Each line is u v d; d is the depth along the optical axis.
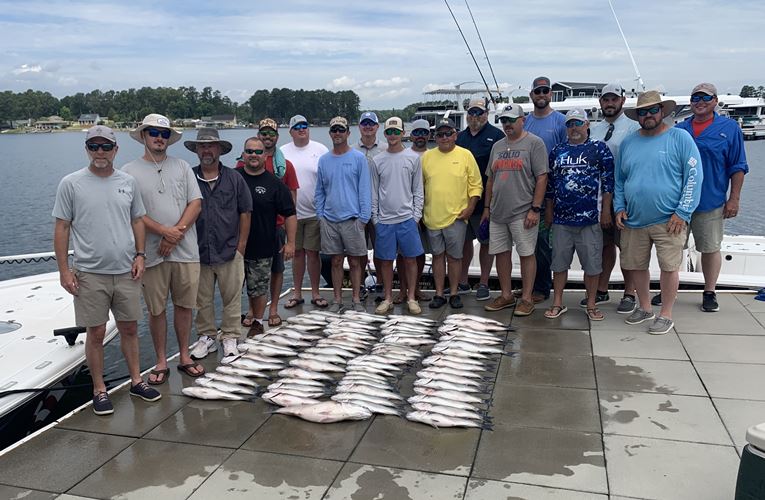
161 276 5.01
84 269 4.40
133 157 48.03
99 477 3.70
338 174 6.53
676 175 5.56
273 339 6.02
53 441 4.16
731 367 5.00
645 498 3.31
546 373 5.05
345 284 9.89
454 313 6.84
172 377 5.32
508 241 6.55
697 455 3.72
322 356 5.58
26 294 7.77
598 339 5.79
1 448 5.01
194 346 5.96
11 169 39.28
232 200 5.56
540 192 6.16
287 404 4.60
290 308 7.43
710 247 6.27
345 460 3.82
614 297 7.21
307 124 7.25
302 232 7.23
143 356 9.04
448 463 3.74
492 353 5.51
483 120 6.91
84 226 4.35
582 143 6.00
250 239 6.17
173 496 3.47
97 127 4.23
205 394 4.81
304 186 7.14
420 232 7.20
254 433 4.23
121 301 4.58
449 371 5.08
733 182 6.10
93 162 4.27
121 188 4.44
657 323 5.87
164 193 4.87
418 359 5.56
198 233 5.54
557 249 6.29
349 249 6.70
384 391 4.71
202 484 3.59
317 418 4.34
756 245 9.50
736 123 6.05
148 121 4.73
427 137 7.05
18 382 5.14
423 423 4.29
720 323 6.06
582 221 6.05
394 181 6.52
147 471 3.75
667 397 4.52
